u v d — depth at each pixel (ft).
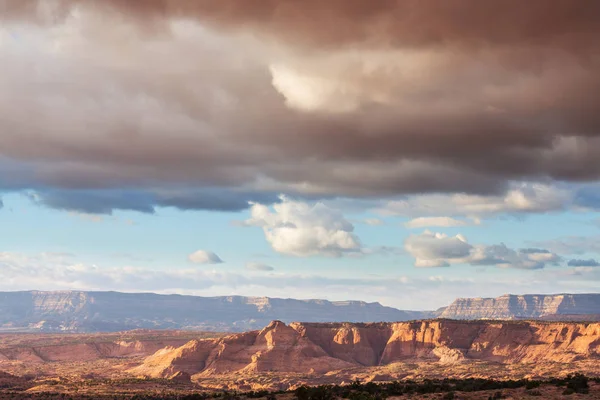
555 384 487.20
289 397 529.04
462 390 503.20
